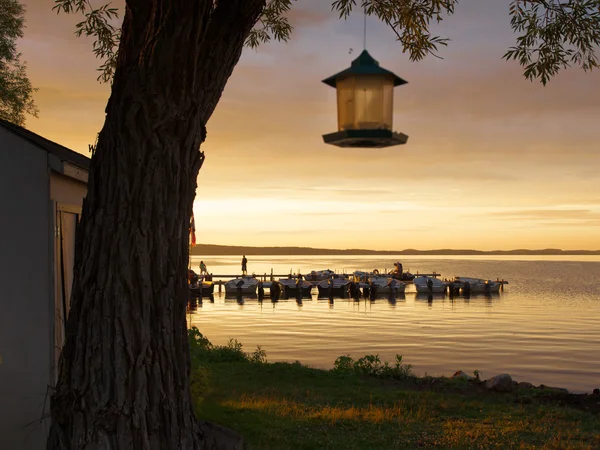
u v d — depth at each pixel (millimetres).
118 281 5070
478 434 9688
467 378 16422
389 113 3318
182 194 5293
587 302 59000
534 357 26531
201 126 5426
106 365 5043
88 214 5215
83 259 5191
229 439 5824
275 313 47188
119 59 5191
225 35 5332
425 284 69250
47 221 6637
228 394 12547
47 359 6586
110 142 5113
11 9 17312
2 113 18094
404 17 7203
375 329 36625
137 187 5074
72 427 5059
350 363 17641
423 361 25219
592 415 11898
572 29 7121
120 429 5008
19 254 6621
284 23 8859
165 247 5215
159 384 5160
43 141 8711
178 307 5340
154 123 4996
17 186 6629
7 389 6570
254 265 186625
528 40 7457
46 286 6625
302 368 17141
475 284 72312
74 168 7039
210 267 160250
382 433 9539
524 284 93812
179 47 4879
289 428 9484
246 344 29922
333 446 8523
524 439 9523
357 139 3264
